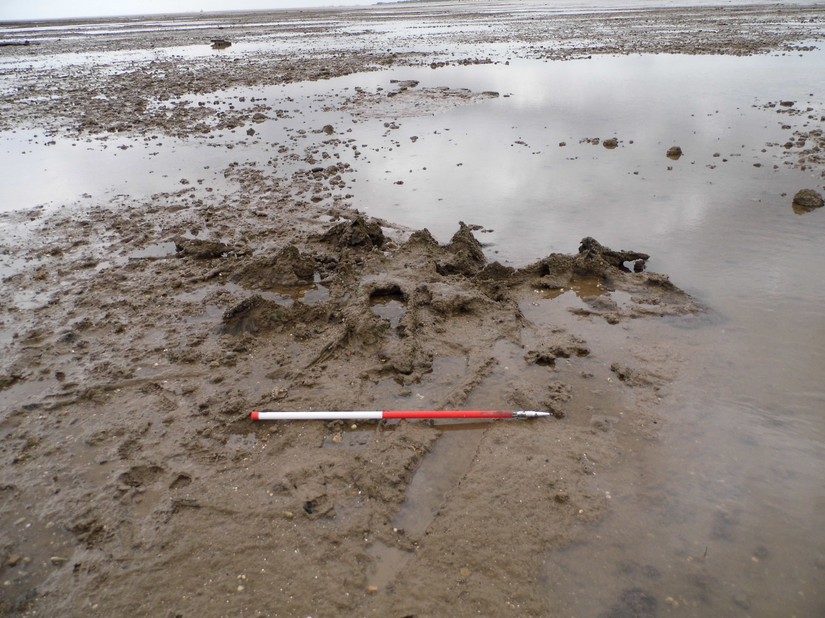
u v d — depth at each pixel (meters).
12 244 8.69
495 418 4.85
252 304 6.31
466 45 33.09
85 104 19.70
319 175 11.11
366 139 13.52
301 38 44.34
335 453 4.57
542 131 13.60
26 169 12.37
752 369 5.30
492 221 8.84
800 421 4.68
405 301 6.73
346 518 3.97
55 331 6.36
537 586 3.50
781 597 3.40
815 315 6.05
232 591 3.51
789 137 11.97
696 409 4.86
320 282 7.35
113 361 5.78
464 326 6.23
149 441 4.72
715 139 12.21
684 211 8.84
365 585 3.52
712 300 6.46
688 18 42.88
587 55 25.77
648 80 18.97
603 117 14.57
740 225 8.25
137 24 90.38
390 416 4.84
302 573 3.60
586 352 5.65
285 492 4.18
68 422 4.97
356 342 5.92
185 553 3.75
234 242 8.47
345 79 22.22
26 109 19.34
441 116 15.49
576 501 4.04
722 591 3.44
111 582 3.60
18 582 3.63
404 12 89.88
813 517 3.88
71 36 63.12
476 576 3.56
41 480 4.37
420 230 8.12
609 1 88.31
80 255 8.27
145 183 11.20
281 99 18.77
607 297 6.63
